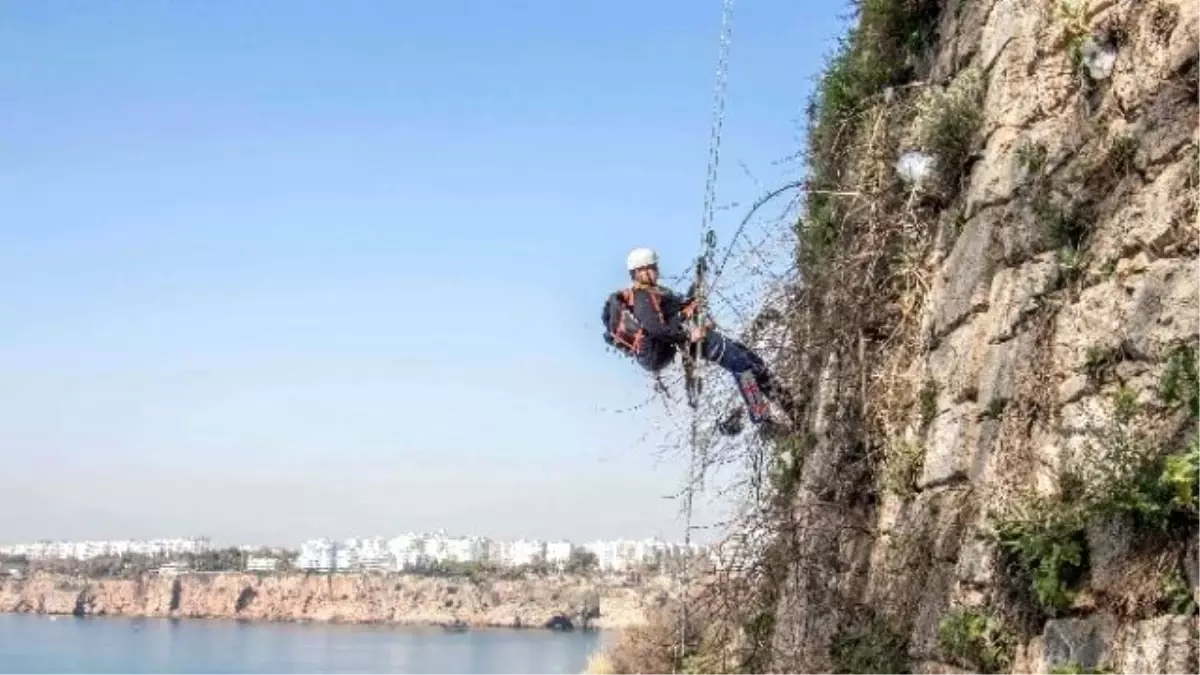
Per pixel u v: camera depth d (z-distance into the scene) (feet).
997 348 19.75
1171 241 15.90
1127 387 16.06
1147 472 14.70
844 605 23.85
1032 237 19.19
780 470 28.99
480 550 619.67
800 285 28.84
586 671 74.54
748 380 28.94
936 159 23.80
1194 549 13.96
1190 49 16.42
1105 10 18.63
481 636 466.70
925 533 21.04
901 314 24.68
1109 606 15.08
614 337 29.76
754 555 28.60
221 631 556.92
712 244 29.45
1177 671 13.67
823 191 26.53
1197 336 15.01
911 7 27.12
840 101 29.07
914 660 20.38
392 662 369.50
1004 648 17.33
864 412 24.89
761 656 28.19
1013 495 17.87
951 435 20.84
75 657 410.52
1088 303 17.34
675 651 33.45
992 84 22.24
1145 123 17.02
